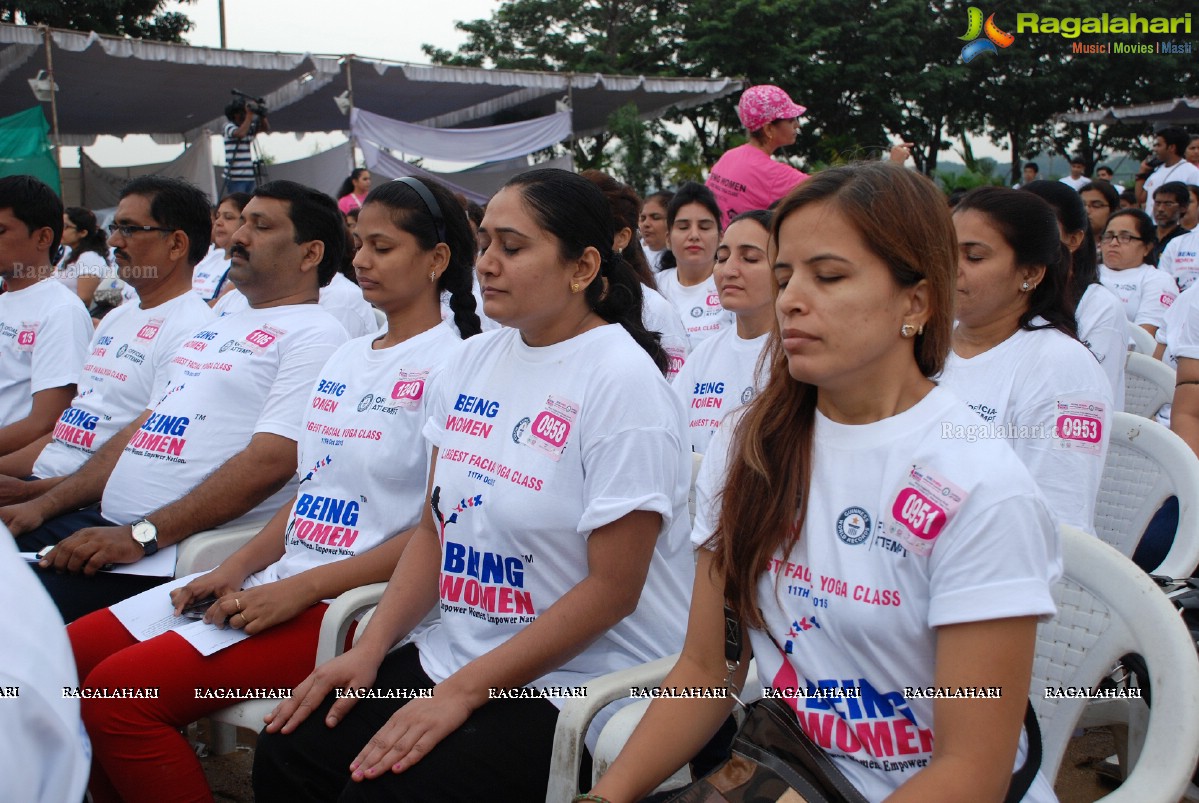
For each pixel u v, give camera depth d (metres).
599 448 1.95
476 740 1.87
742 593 1.54
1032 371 2.55
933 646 1.40
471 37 27.83
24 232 3.92
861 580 1.41
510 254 2.01
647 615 2.13
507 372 2.14
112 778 2.24
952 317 1.43
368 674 2.07
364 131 13.20
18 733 1.27
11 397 4.02
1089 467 2.49
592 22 26.78
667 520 1.99
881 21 23.77
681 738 1.61
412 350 2.59
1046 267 2.56
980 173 18.75
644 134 18.59
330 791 2.02
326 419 2.64
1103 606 1.74
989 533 1.32
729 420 1.68
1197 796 2.09
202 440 3.01
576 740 1.80
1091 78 25.36
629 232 3.90
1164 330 5.61
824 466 1.48
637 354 2.03
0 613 1.34
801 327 1.38
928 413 1.43
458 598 2.09
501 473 2.03
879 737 1.44
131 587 2.80
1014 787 1.44
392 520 2.53
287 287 3.13
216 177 15.03
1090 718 2.11
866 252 1.36
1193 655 1.58
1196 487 2.70
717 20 23.56
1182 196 7.66
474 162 14.02
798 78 23.78
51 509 3.13
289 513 2.75
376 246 2.59
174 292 3.61
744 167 5.39
